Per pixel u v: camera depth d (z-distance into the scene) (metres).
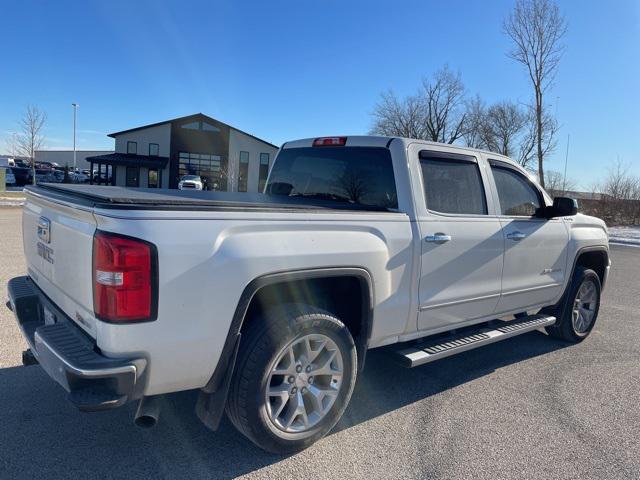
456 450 3.30
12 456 2.99
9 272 7.51
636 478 3.07
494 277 4.39
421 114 52.91
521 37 31.55
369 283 3.35
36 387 3.89
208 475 2.89
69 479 2.80
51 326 2.85
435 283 3.86
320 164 4.47
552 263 5.08
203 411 2.90
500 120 49.34
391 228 3.52
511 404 4.05
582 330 5.77
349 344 3.26
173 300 2.54
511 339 5.86
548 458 3.25
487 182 4.45
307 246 3.00
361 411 3.83
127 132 47.50
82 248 2.64
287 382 3.06
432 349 3.91
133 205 2.48
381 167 3.94
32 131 43.44
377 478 2.95
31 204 3.71
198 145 48.84
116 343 2.45
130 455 3.06
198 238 2.60
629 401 4.19
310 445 3.22
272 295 3.10
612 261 13.92
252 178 50.03
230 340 2.75
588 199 31.08
